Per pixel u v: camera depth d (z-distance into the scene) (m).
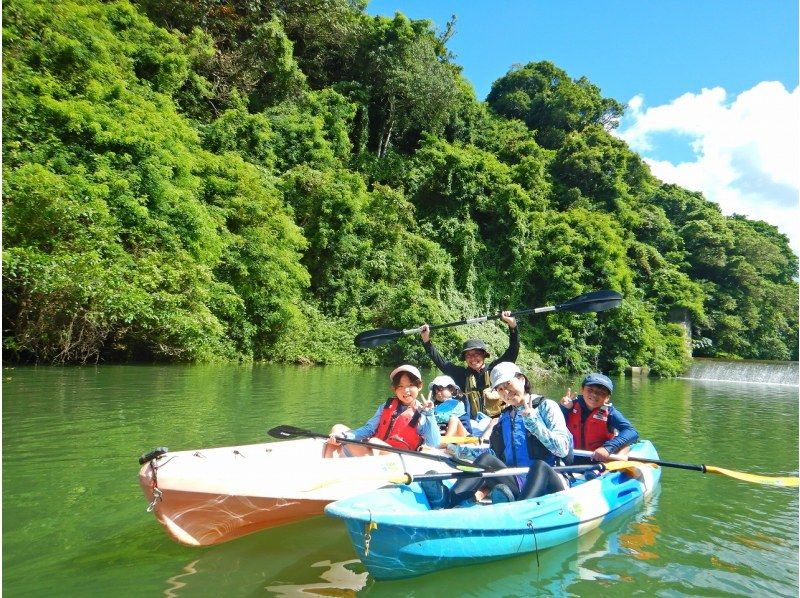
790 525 3.57
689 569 2.85
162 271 12.48
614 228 29.41
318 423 6.59
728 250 35.12
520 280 25.66
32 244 10.63
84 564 2.68
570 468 3.53
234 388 9.52
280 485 3.15
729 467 5.38
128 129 13.02
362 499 2.83
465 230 24.78
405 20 27.69
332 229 19.80
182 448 4.94
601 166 31.89
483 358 5.34
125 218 12.51
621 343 24.66
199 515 2.98
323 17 25.94
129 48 16.78
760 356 35.03
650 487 4.22
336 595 2.47
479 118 33.59
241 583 2.56
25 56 13.22
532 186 28.28
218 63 22.42
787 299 34.72
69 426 5.64
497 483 3.40
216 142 19.34
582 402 4.30
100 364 12.09
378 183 24.55
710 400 12.90
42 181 10.70
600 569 2.84
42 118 12.12
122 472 4.13
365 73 27.84
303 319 18.03
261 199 16.80
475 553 2.83
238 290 15.89
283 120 21.77
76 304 10.84
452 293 23.44
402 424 4.07
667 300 29.38
